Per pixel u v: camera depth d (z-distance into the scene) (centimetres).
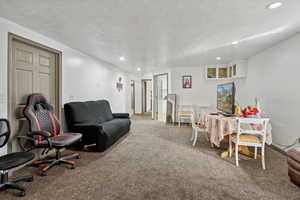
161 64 543
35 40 256
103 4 175
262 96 373
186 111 586
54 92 307
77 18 210
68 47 334
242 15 201
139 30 249
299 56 262
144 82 952
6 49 212
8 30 215
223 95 338
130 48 350
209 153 295
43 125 243
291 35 275
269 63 346
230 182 196
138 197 167
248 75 444
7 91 214
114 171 224
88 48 349
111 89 552
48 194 172
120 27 238
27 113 222
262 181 198
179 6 179
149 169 230
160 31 254
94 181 198
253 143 236
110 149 317
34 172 221
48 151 265
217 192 176
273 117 329
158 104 700
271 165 243
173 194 172
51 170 227
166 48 352
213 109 564
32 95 236
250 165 243
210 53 397
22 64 243
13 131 229
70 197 167
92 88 428
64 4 175
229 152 278
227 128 262
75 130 306
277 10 189
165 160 263
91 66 423
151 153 295
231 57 442
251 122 234
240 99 490
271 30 252
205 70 557
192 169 230
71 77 344
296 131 267
